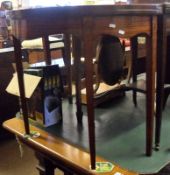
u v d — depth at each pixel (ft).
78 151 3.66
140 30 3.29
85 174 3.26
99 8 2.85
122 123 4.57
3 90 7.73
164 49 3.51
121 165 3.30
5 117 7.94
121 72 5.26
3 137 8.10
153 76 3.35
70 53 5.40
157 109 3.70
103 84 5.62
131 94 6.08
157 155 3.54
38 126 4.50
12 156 7.27
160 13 3.26
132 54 5.92
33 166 6.77
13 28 3.83
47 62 5.55
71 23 3.02
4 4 14.57
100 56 4.57
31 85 4.26
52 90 4.46
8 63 7.68
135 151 3.64
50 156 3.91
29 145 4.21
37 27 3.38
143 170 3.19
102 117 4.84
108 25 3.02
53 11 3.13
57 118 4.60
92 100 3.04
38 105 4.46
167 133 4.17
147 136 3.50
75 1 14.21
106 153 3.59
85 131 4.25
